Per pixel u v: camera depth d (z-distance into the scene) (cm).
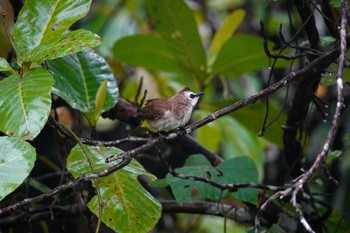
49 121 779
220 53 1130
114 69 1198
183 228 1430
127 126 1191
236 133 1301
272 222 1011
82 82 920
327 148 607
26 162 632
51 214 937
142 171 805
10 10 1098
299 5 859
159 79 1378
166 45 1137
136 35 1156
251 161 916
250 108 1127
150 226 754
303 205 1011
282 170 1503
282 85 709
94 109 886
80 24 1662
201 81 1176
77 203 920
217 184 859
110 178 777
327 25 916
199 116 1220
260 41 1094
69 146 959
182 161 1748
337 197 1423
